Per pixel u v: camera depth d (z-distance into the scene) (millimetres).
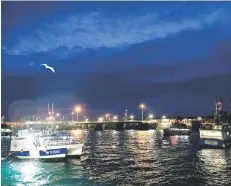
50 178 39500
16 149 53188
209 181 37781
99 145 93688
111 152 72062
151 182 37531
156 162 54781
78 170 45188
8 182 37031
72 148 54062
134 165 51094
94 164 51719
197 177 40375
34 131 59906
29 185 35531
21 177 39781
